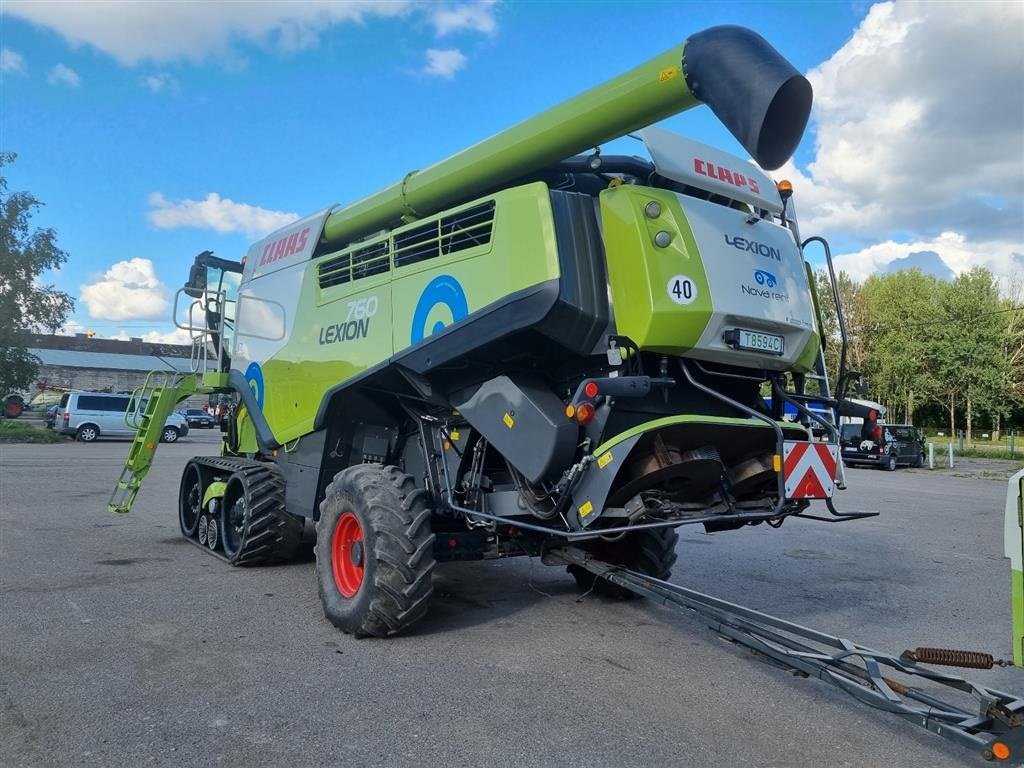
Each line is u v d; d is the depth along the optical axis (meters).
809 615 6.22
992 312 40.91
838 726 3.93
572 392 4.98
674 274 4.50
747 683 4.54
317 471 6.51
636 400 4.80
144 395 9.76
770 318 4.85
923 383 41.69
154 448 9.43
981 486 20.33
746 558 8.74
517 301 4.61
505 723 3.83
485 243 4.95
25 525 9.66
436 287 5.23
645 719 3.94
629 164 5.14
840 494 16.88
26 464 18.47
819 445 4.67
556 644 5.18
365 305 5.95
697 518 4.75
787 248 5.29
